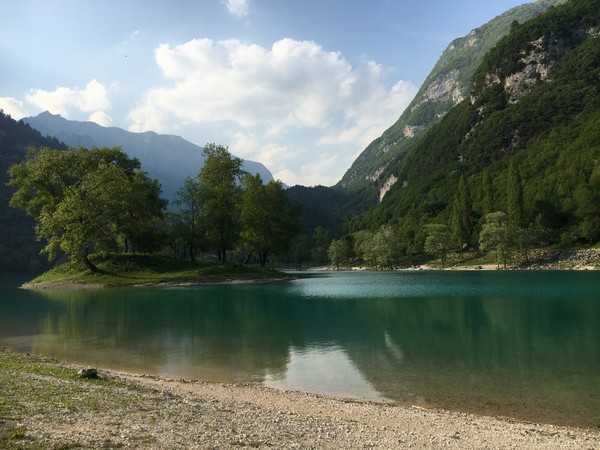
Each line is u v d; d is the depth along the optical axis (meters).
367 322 41.34
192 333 36.09
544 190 173.88
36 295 70.12
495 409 17.64
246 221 110.06
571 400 18.73
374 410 17.03
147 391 17.58
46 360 25.83
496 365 24.91
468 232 189.88
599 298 58.50
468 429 14.66
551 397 19.19
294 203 139.25
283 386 21.14
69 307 53.72
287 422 14.54
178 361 26.50
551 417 16.70
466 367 24.53
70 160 87.88
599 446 13.19
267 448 11.62
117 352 29.02
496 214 156.25
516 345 30.38
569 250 150.75
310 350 29.36
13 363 22.66
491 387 20.70
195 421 13.76
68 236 81.56
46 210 86.56
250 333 35.97
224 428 13.23
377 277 126.19
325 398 18.83
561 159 186.00
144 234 106.69
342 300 60.75
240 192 113.12
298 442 12.38
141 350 29.61
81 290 78.12
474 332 35.53
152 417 13.75
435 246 181.50
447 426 14.98
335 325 39.75
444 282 95.19
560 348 29.30
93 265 89.81
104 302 58.84
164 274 90.88
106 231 85.62
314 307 53.16
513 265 153.50
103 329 38.19
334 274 155.38
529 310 47.94
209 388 20.09
